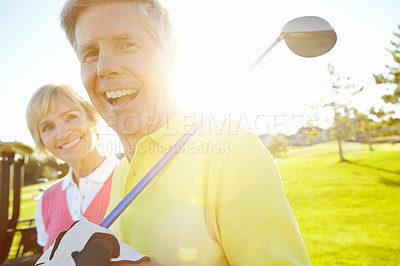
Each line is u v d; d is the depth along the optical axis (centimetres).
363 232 1007
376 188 1892
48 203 210
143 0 88
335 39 93
